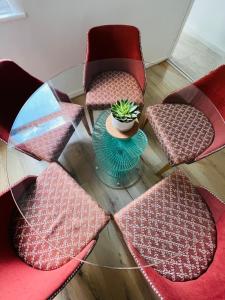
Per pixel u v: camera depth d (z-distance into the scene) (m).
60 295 1.17
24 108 1.24
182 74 2.20
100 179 1.21
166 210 1.02
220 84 1.25
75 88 1.56
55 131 1.24
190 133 1.28
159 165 1.36
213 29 2.38
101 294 1.17
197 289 0.83
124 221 0.99
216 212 1.02
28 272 0.86
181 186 1.08
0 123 1.14
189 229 0.98
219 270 0.87
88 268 1.24
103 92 1.44
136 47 1.45
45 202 1.02
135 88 1.46
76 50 1.69
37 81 1.33
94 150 1.26
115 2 1.53
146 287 1.19
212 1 2.23
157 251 0.93
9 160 1.18
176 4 1.82
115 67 1.54
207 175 1.59
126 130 1.14
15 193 1.01
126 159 1.27
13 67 1.17
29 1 1.26
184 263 0.92
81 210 1.00
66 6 1.38
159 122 1.32
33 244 0.95
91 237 0.94
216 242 0.97
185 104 1.40
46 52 1.57
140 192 1.25
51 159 1.15
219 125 1.26
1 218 0.96
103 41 1.43
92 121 1.34
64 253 0.92
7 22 1.28
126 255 1.18
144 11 1.71
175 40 2.18
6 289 0.72
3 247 0.90
